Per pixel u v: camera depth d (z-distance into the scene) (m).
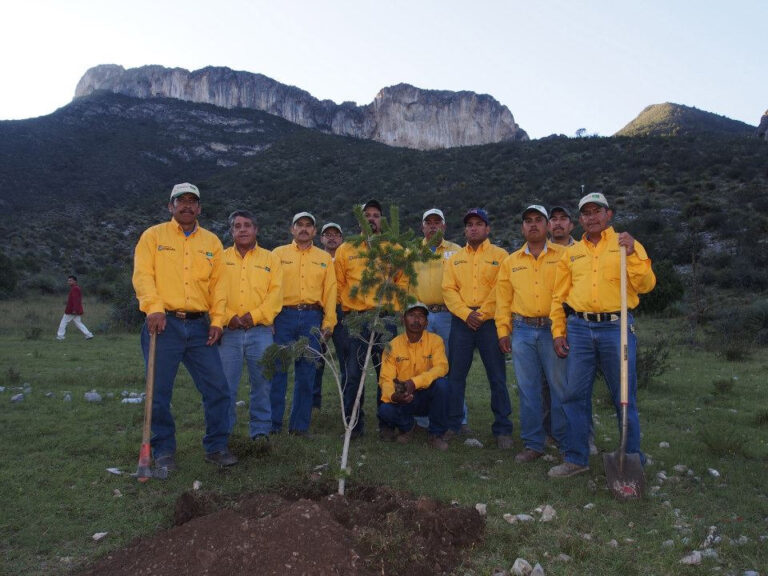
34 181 79.38
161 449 4.64
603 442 5.94
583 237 4.85
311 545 3.06
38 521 3.70
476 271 5.71
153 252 4.58
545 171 57.53
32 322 19.09
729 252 31.06
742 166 47.47
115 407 6.89
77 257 49.97
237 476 4.51
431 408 5.66
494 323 5.72
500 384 5.74
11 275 30.16
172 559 3.07
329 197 65.44
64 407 6.85
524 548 3.39
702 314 19.81
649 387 8.96
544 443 5.45
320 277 5.79
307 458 4.96
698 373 10.66
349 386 5.84
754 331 16.16
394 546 3.17
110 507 3.92
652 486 4.50
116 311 18.70
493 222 45.06
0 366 10.07
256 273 5.35
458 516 3.56
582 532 3.63
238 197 70.19
